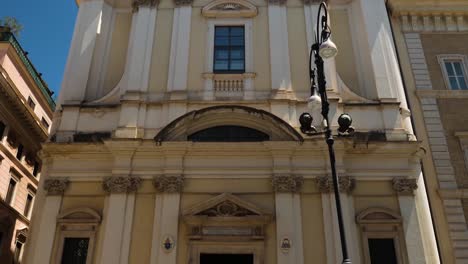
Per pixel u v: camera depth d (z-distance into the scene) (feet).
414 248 42.55
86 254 43.37
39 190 46.78
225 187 45.57
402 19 60.39
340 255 42.09
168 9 57.31
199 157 46.75
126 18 59.47
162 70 53.06
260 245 42.91
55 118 50.80
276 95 50.62
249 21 56.59
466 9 60.29
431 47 58.65
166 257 42.09
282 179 45.09
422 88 55.42
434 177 49.98
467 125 52.95
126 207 44.57
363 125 48.88
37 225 44.86
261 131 48.44
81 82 52.19
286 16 56.39
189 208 44.01
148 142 46.47
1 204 68.39
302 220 43.98
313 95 36.09
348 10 59.26
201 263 42.96
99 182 46.44
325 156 46.32
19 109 73.26
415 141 46.57
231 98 50.75
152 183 45.98
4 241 69.92
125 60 56.54
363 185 45.91
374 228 43.78
